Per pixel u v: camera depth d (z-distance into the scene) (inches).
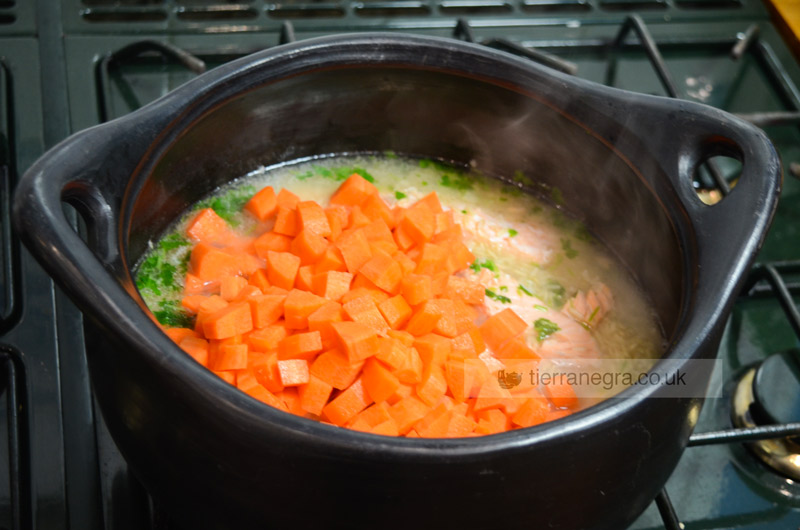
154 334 16.5
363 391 19.7
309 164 23.6
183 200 22.1
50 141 24.0
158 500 18.1
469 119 22.8
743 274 18.0
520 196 23.7
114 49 25.9
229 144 22.0
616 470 16.9
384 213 22.5
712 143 20.0
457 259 22.1
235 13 27.3
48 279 21.7
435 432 19.3
